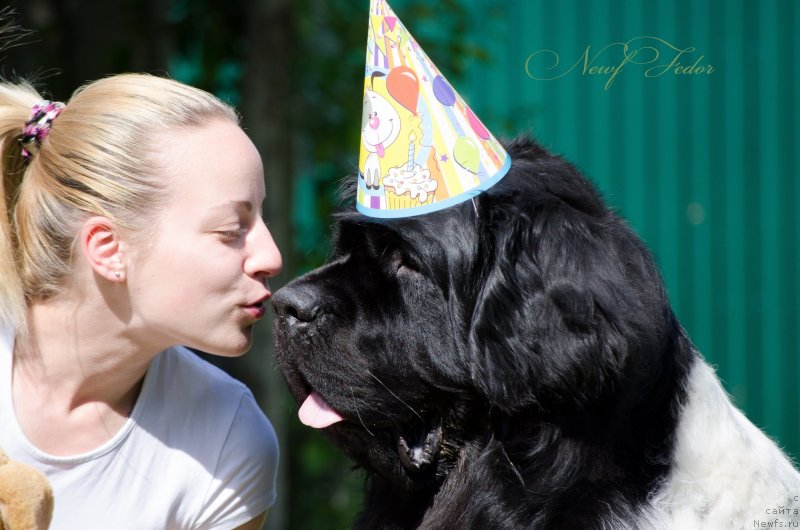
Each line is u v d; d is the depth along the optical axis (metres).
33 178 3.98
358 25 9.91
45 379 4.02
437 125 4.23
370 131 4.37
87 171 3.84
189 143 3.89
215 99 4.18
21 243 3.97
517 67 11.01
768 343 11.31
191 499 4.25
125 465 4.12
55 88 8.20
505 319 3.96
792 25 10.99
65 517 4.05
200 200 3.85
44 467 3.99
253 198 4.00
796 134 11.09
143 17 8.44
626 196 11.15
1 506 3.28
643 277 4.04
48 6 8.14
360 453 4.51
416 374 4.25
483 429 4.26
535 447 4.08
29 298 4.00
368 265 4.36
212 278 3.86
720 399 4.28
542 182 4.23
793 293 11.26
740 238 11.23
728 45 11.03
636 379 3.95
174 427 4.24
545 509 4.04
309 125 9.88
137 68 8.35
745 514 3.98
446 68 9.66
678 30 10.98
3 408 3.95
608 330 3.83
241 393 4.48
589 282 3.85
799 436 11.28
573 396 3.89
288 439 9.22
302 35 9.62
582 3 10.95
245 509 4.38
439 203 4.19
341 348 4.26
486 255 4.10
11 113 4.11
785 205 11.17
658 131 11.09
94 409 4.09
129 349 4.00
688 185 11.17
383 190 4.29
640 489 4.01
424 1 9.81
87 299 3.91
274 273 4.07
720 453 4.08
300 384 4.41
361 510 4.92
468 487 4.25
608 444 4.01
